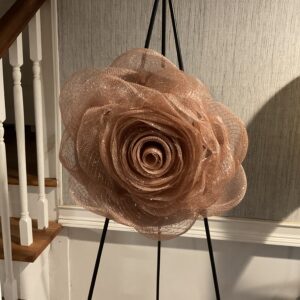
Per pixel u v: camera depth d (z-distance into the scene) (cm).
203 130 71
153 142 71
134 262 160
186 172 71
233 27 132
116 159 71
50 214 156
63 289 165
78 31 139
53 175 154
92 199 81
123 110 71
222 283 158
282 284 156
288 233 146
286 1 128
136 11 135
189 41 135
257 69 135
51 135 150
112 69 78
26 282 150
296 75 134
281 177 143
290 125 138
